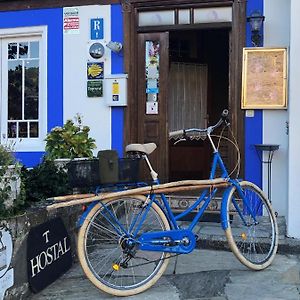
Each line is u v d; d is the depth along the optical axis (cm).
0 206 315
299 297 341
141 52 598
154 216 365
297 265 410
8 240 315
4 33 646
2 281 308
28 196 404
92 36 607
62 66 621
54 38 624
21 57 655
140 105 602
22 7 636
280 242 441
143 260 375
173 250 364
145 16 596
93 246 375
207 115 788
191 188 378
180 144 802
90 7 607
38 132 648
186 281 376
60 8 620
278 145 531
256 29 538
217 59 804
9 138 659
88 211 347
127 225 359
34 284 343
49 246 367
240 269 403
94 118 611
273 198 546
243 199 411
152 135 600
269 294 347
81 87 614
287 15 538
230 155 561
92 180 341
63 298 345
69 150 496
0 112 663
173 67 767
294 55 444
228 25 565
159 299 342
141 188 358
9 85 661
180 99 771
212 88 801
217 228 489
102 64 605
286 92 536
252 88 546
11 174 337
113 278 367
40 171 427
